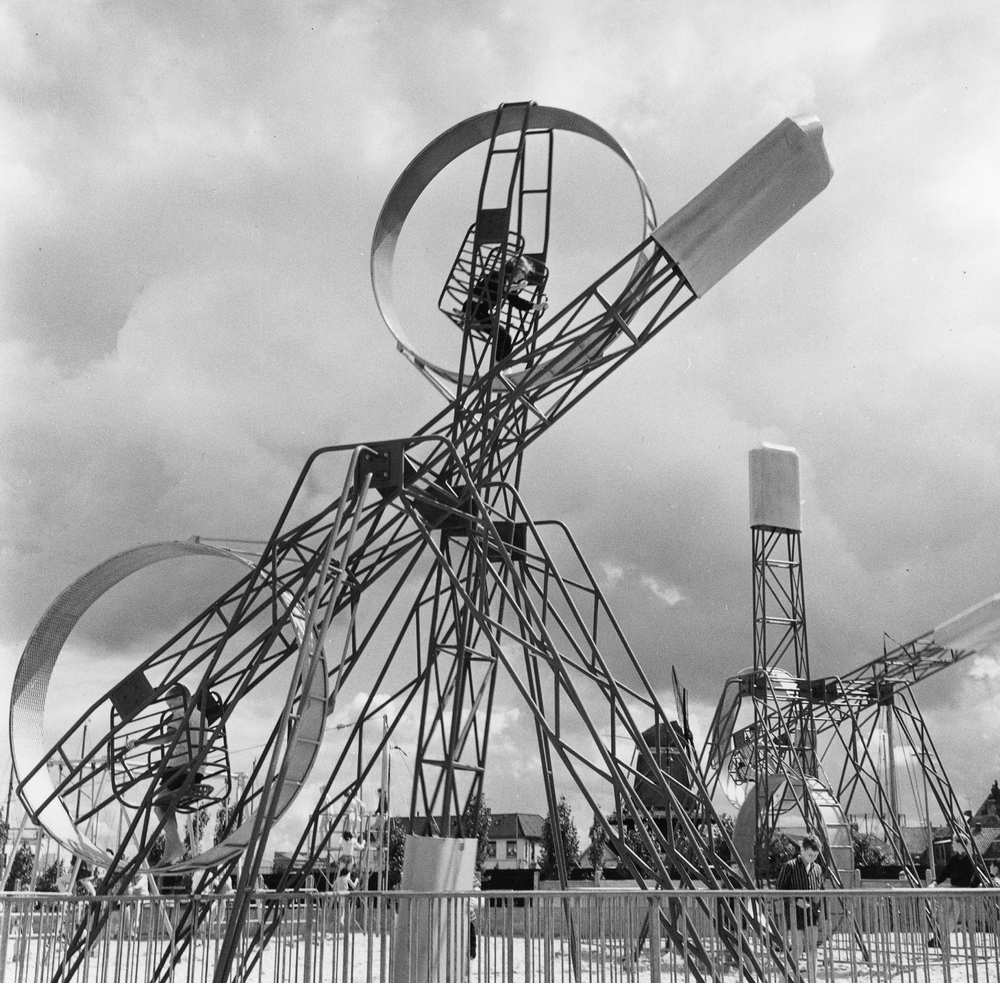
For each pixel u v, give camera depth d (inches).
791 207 607.5
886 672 1519.4
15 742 660.1
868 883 1390.3
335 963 504.4
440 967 479.2
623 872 1598.2
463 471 613.0
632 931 486.3
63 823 653.3
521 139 675.4
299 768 634.2
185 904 653.3
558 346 624.1
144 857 606.2
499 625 631.8
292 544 641.6
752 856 1424.7
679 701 999.0
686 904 543.8
